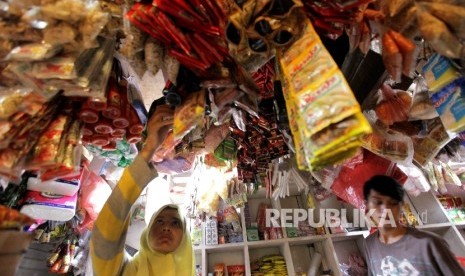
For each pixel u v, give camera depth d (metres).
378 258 1.23
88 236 1.69
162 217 1.17
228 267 2.20
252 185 1.67
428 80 0.70
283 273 2.09
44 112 0.58
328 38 0.71
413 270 1.09
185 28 0.58
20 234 0.45
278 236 2.19
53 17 0.51
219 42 0.60
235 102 0.71
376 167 1.22
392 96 0.90
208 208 1.60
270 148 1.25
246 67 0.61
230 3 0.54
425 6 0.56
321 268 2.24
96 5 0.53
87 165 1.21
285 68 0.53
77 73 0.53
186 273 1.12
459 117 0.63
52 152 0.56
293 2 0.52
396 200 1.17
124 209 0.78
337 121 0.41
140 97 0.82
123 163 1.02
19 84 0.55
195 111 0.62
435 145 0.96
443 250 1.06
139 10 0.54
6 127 0.52
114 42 0.65
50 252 1.98
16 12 0.50
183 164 1.20
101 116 0.68
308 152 0.43
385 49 0.58
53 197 0.92
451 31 0.54
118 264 0.88
